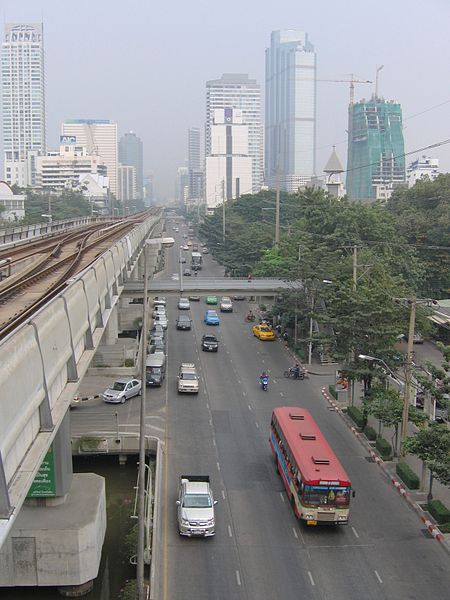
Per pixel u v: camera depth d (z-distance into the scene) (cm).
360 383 5638
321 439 3509
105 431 4266
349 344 4534
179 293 6812
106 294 3738
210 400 5138
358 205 7894
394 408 3919
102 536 3097
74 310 2398
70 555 2781
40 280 3747
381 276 5688
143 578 2542
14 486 1525
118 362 5691
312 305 6178
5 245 5659
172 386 5472
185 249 16912
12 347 1513
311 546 2998
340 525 3191
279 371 6053
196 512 3066
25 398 1614
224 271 12456
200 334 7525
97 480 3228
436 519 3209
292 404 5112
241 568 2803
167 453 4031
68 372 2348
